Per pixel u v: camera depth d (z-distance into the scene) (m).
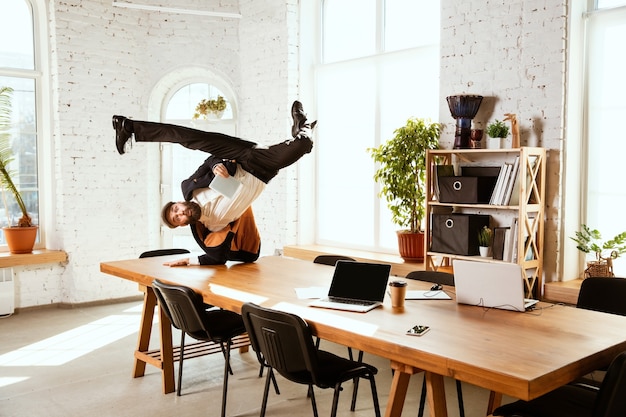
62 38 6.68
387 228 6.49
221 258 4.65
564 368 2.33
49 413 3.99
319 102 7.15
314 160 7.24
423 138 5.41
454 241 4.94
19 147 6.87
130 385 4.51
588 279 3.77
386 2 6.41
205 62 7.38
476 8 5.13
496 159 5.02
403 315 3.15
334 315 3.17
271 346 3.21
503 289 3.23
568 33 4.64
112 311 6.78
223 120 7.65
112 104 7.04
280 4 6.94
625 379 2.38
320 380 3.14
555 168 4.69
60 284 6.95
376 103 6.50
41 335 5.82
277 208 7.19
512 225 4.57
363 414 3.98
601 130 4.74
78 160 6.86
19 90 6.83
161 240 7.67
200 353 4.74
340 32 6.92
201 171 4.41
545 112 4.74
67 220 6.84
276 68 7.06
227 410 4.05
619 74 4.62
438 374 2.74
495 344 2.63
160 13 7.23
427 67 6.01
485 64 5.10
